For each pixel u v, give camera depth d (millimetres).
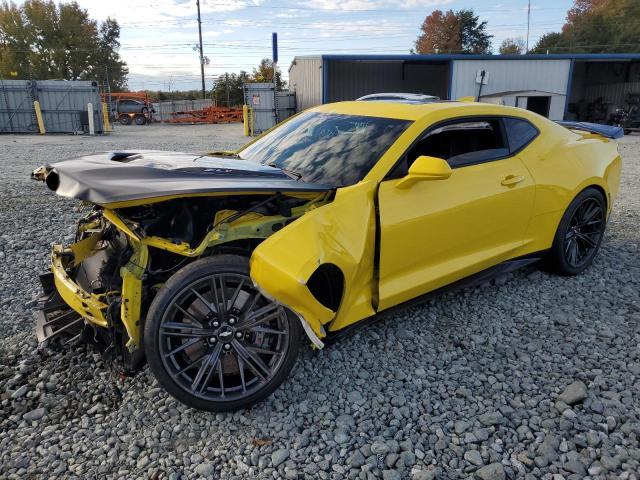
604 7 69875
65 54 70688
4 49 68188
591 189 4434
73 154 14555
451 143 3594
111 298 2795
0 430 2643
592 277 4578
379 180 3125
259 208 2928
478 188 3570
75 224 6383
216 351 2689
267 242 2609
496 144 3873
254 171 3000
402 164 3242
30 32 68750
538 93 25094
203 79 63969
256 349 2768
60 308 3461
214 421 2707
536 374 3113
